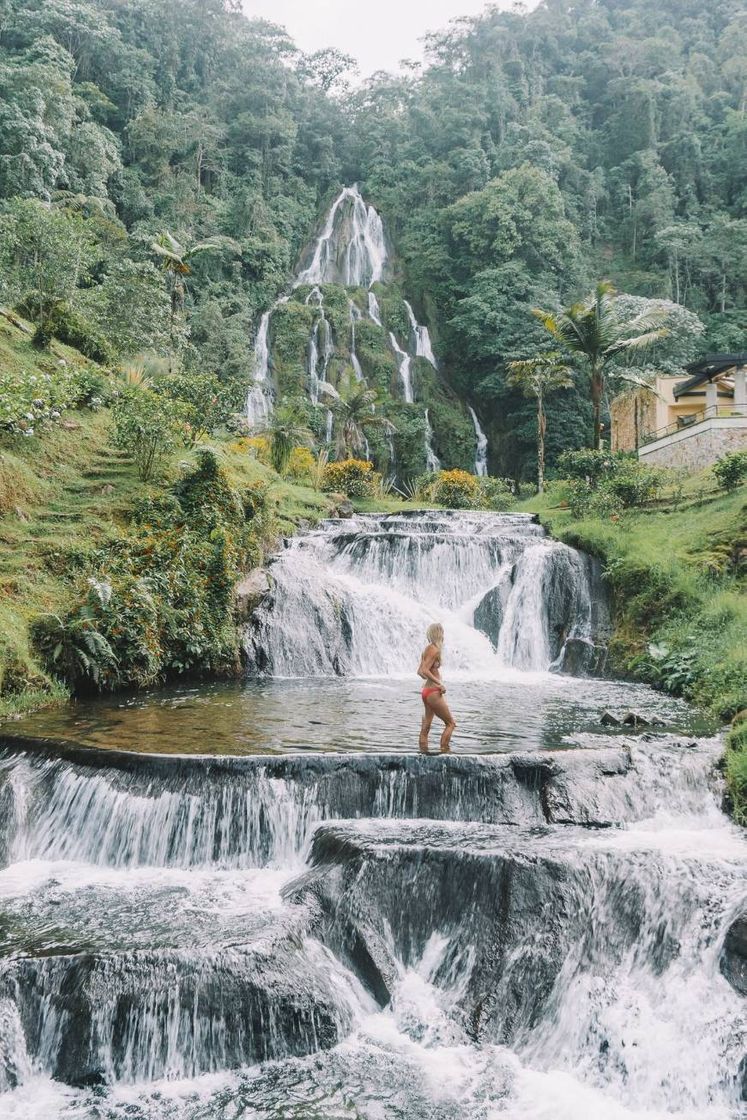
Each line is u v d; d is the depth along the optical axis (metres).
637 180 81.62
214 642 15.60
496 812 8.92
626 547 18.19
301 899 7.69
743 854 8.08
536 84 89.81
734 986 6.75
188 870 8.66
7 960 6.55
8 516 15.52
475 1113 5.94
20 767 9.64
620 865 7.65
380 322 61.66
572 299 61.84
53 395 17.64
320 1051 6.60
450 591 19.41
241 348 52.59
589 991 6.98
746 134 79.19
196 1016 6.43
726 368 29.31
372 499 30.23
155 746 9.80
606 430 54.19
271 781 8.98
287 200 72.50
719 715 11.93
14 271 30.03
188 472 17.97
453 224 66.31
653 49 91.38
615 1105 6.21
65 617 13.62
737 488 21.08
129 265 38.09
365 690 14.49
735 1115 6.12
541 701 13.40
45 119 56.19
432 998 7.20
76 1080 6.21
